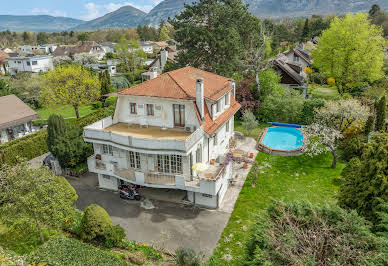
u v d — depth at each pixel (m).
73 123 39.38
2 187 17.28
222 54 46.41
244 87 46.56
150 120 26.55
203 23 48.50
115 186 26.84
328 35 49.53
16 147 33.25
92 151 31.31
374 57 45.97
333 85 56.84
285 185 26.50
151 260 17.97
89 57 112.88
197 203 24.09
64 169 30.22
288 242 12.60
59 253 16.50
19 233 18.97
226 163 25.25
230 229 20.89
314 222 14.05
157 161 24.11
